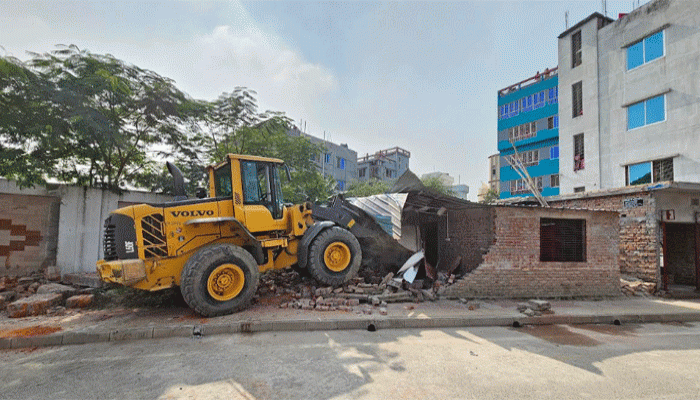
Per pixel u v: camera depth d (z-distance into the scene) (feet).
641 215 33.01
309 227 25.79
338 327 19.62
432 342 17.44
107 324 18.70
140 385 12.11
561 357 15.51
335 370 13.47
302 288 25.59
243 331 18.75
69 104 27.07
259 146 44.86
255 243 22.62
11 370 13.53
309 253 24.71
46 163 28.84
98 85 28.99
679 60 51.57
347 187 108.78
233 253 20.94
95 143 30.09
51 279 28.32
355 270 25.90
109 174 33.71
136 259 19.63
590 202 37.86
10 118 25.22
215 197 22.98
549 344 17.53
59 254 30.42
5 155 25.76
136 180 37.52
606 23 65.00
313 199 54.80
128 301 23.70
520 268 27.89
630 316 23.16
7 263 29.09
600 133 62.34
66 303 22.54
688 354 16.26
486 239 28.27
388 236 29.66
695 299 30.04
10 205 29.32
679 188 30.50
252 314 20.80
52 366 13.92
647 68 55.62
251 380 12.50
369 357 14.99
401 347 16.48
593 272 29.45
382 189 86.84
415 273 27.84
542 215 28.78
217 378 12.66
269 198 24.76
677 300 29.27
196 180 39.70
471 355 15.56
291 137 53.72
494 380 12.78
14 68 24.49
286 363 14.16
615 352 16.39
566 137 68.74
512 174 91.56
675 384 12.66
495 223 27.68
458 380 12.72
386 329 19.77
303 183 52.44
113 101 31.17
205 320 19.40
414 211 35.04
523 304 23.34
